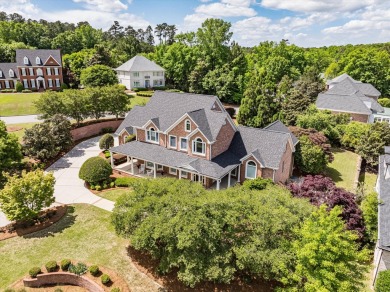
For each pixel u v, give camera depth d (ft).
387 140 122.93
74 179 105.91
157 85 283.59
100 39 458.50
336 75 328.90
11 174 95.45
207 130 97.19
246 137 104.73
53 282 59.00
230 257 51.70
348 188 103.60
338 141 149.28
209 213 53.47
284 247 50.14
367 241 69.97
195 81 245.45
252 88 161.79
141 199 62.18
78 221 78.89
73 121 164.76
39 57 263.70
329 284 43.73
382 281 50.49
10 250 67.00
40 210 77.56
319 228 46.98
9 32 385.09
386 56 307.58
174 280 58.65
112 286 56.29
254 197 59.77
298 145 112.47
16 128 153.48
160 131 107.55
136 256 65.31
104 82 227.61
